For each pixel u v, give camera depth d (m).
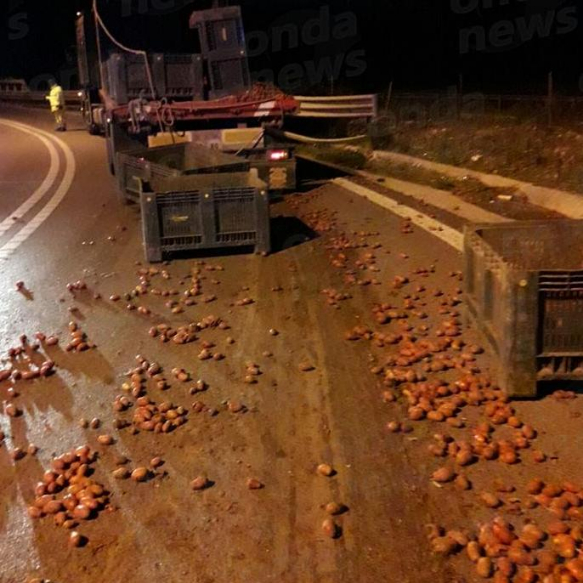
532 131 15.88
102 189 16.62
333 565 4.07
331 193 15.12
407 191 14.65
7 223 13.55
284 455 5.19
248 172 11.13
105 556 4.22
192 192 10.13
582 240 7.25
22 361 7.02
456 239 10.66
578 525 4.25
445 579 3.92
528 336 5.63
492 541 4.10
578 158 13.38
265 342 7.24
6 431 5.71
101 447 5.39
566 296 5.57
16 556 4.25
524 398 5.77
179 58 16.58
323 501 4.64
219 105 15.80
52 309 8.51
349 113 15.89
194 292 8.84
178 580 4.01
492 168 14.96
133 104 15.91
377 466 5.00
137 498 4.75
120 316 8.18
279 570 4.05
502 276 5.84
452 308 7.95
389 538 4.27
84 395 6.25
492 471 4.88
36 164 21.59
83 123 32.16
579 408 5.63
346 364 6.65
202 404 5.93
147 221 10.14
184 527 4.45
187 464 5.12
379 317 7.69
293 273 9.57
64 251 11.22
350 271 9.55
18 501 4.79
